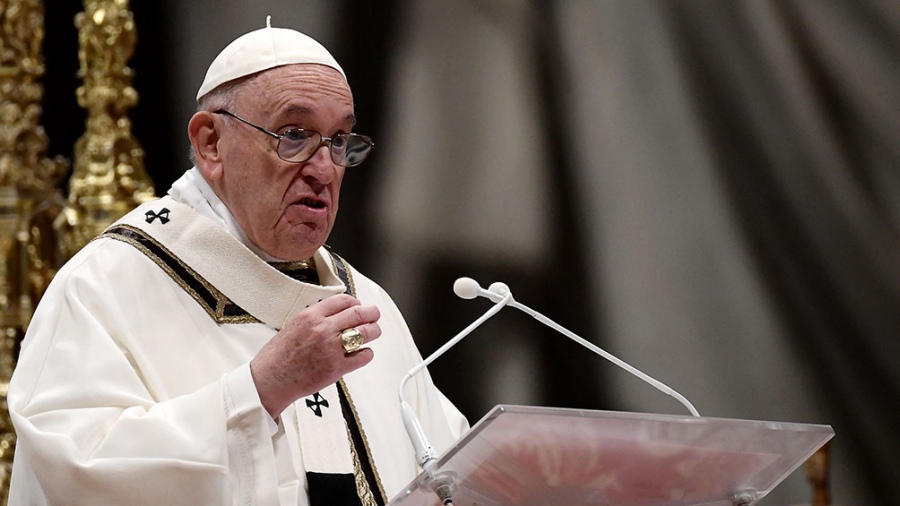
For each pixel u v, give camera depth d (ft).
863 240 70.03
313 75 35.81
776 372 69.87
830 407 69.36
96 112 63.16
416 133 72.28
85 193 61.93
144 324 34.91
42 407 32.76
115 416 32.63
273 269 36.47
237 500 31.48
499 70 72.90
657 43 72.43
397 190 71.87
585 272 71.36
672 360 70.49
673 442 26.71
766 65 71.41
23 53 63.82
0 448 58.65
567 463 26.43
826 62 71.00
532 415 24.72
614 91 72.49
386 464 36.65
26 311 60.85
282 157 35.29
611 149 72.18
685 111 71.87
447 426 40.06
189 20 71.20
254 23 71.36
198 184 37.47
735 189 71.20
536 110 72.54
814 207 70.54
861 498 68.49
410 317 71.00
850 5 71.05
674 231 71.31
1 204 61.52
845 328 69.72
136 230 36.50
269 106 35.40
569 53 72.90
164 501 31.04
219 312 35.94
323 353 31.17
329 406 36.04
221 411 31.65
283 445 32.89
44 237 62.85
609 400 70.33
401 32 72.79
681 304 70.79
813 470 60.29
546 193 72.02
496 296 34.71
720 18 72.02
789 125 71.05
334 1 72.33
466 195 72.02
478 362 70.69
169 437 31.37
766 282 70.38
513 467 26.21
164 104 70.85
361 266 71.20
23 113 63.62
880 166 70.23
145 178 63.16
